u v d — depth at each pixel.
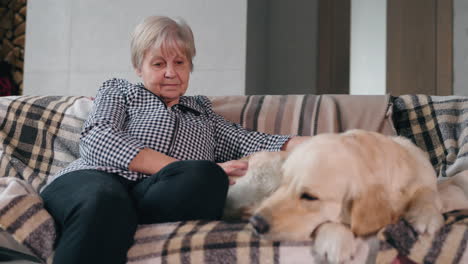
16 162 1.84
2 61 3.96
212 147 1.64
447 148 1.75
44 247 1.11
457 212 1.23
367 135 1.20
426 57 3.57
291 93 3.91
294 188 1.10
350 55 3.77
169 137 1.47
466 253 0.99
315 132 1.90
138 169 1.34
